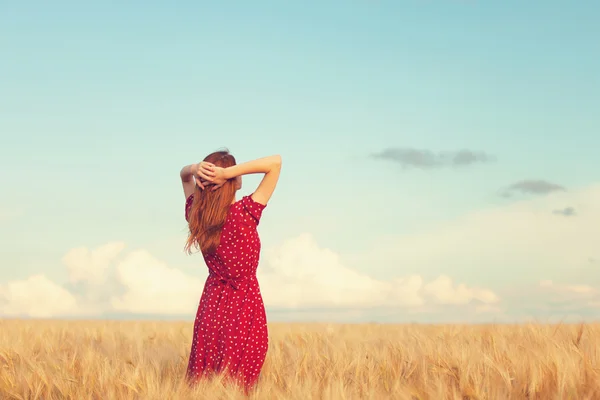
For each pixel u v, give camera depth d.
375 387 4.98
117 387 4.82
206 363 4.97
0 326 9.91
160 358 6.37
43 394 5.00
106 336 8.69
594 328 7.12
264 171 4.79
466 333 7.95
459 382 4.70
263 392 4.46
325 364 5.82
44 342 7.57
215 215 4.78
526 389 4.63
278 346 7.04
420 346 6.43
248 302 5.03
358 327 11.53
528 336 7.00
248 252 4.88
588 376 4.58
